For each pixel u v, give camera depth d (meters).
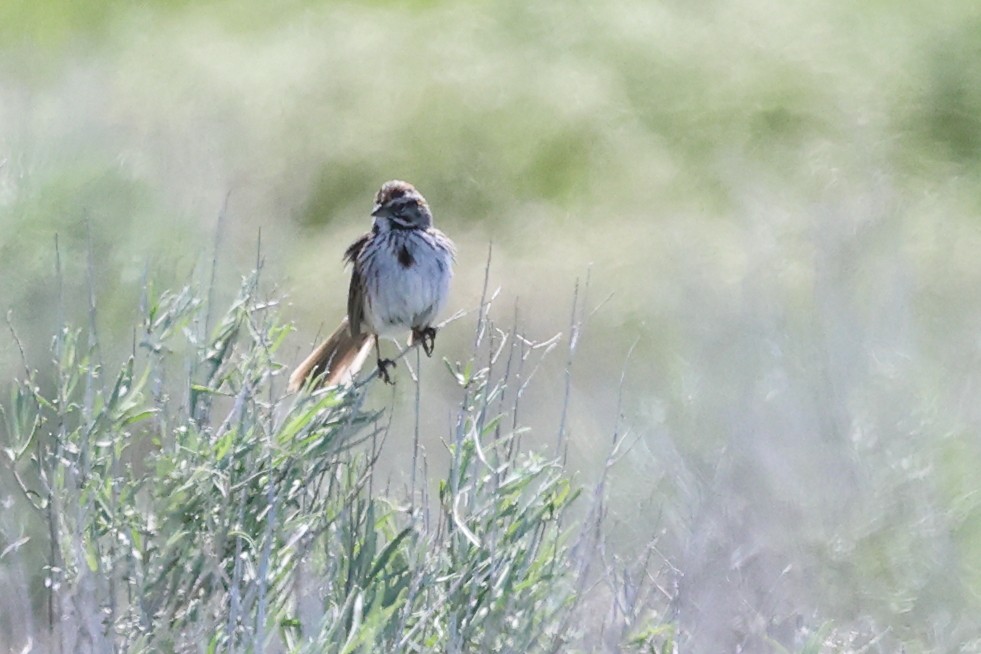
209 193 18.86
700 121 25.12
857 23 27.09
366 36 28.52
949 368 12.45
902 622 10.18
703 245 18.83
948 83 24.80
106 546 8.55
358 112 24.95
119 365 12.95
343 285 19.64
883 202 16.88
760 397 11.71
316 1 32.91
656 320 16.80
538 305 18.75
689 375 12.40
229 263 15.99
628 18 28.02
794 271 15.38
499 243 22.03
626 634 8.68
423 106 25.48
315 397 9.01
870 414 11.29
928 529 10.46
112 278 13.98
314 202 23.53
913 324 13.18
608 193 23.22
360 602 7.96
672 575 10.08
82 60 27.64
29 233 14.01
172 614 8.34
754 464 11.01
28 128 17.38
